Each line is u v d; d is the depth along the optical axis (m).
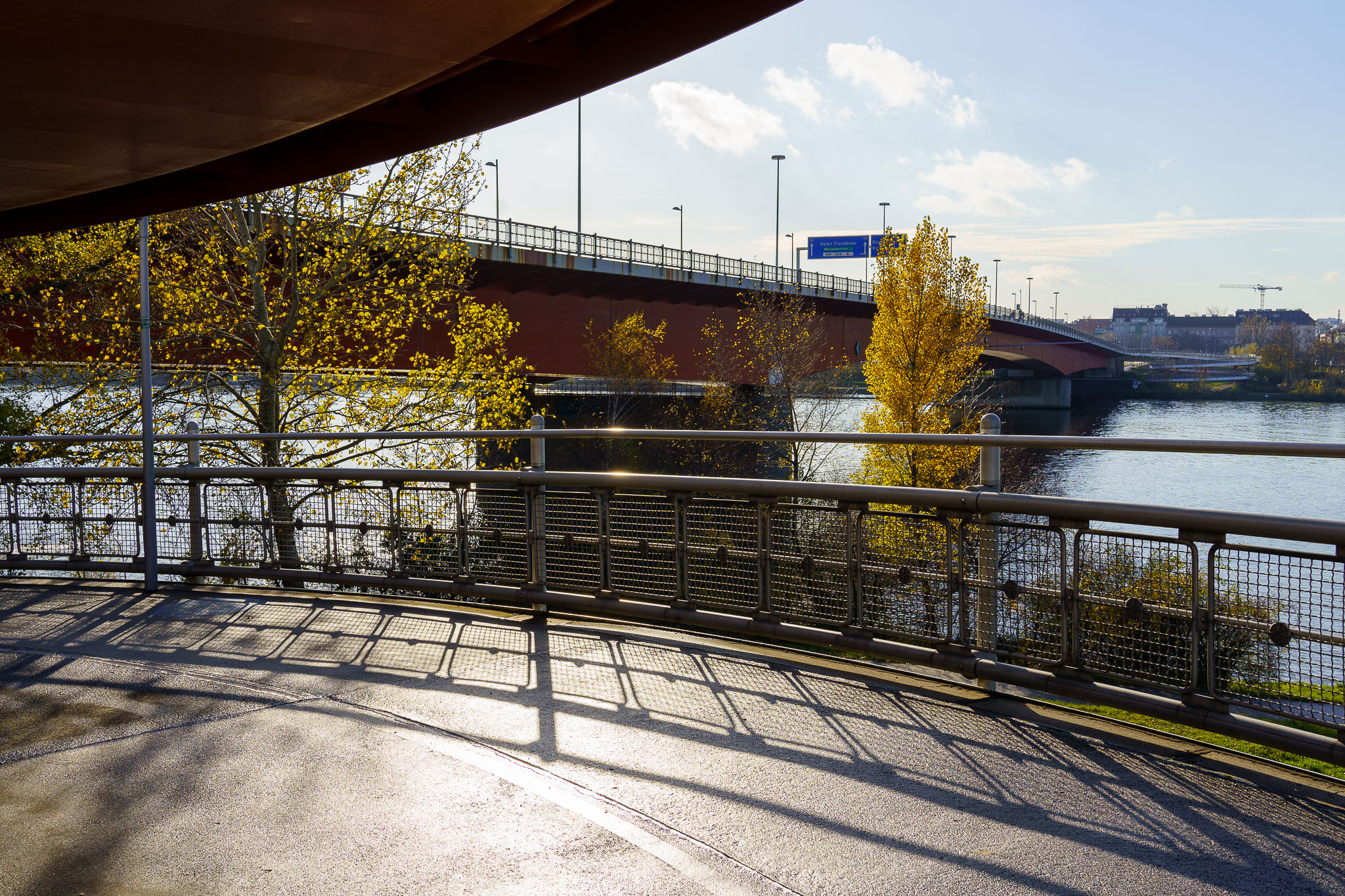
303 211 18.70
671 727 4.64
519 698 5.12
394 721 4.83
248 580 8.74
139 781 4.15
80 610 7.35
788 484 5.62
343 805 3.87
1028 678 4.78
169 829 3.69
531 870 3.30
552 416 45.69
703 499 6.09
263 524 8.05
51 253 18.23
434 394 19.47
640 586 6.41
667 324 43.66
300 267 19.36
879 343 31.62
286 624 6.82
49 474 8.58
